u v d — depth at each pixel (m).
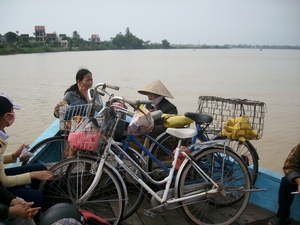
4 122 2.60
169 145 3.85
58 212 2.08
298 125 10.86
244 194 3.31
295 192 3.02
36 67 41.47
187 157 3.08
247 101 3.71
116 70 38.44
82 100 3.78
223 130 3.24
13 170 2.95
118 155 3.21
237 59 84.69
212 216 3.38
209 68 43.84
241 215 3.47
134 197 3.77
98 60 65.75
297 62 67.38
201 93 17.94
